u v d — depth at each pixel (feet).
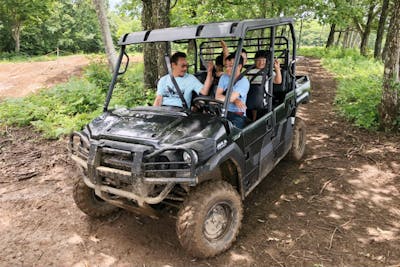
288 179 16.37
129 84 31.35
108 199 11.12
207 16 32.65
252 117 14.70
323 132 22.79
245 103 13.84
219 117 11.27
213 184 10.75
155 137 10.39
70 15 126.52
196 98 12.35
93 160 10.48
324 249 11.47
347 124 23.99
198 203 10.27
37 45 117.60
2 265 10.97
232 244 11.71
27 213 13.96
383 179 16.08
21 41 113.50
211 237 11.02
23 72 48.91
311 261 10.93
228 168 11.93
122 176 10.12
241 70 13.50
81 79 36.22
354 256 11.10
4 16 94.94
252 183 13.09
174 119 11.38
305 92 18.98
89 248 11.76
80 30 128.88
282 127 15.55
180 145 9.96
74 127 23.02
